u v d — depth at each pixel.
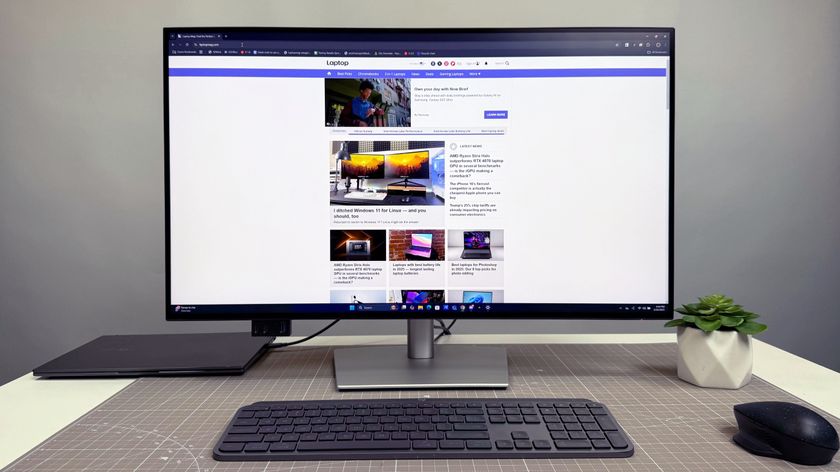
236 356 0.91
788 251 1.72
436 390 0.78
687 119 1.69
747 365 0.78
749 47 1.68
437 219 0.85
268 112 0.83
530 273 0.85
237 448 0.57
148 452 0.58
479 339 1.09
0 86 1.64
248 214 0.83
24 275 1.68
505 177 0.85
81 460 0.56
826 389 0.78
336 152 0.84
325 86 0.84
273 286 0.84
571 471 0.54
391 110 0.84
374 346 0.97
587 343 1.06
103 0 1.63
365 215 0.85
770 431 0.56
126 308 1.69
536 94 0.84
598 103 0.84
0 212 1.66
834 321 1.74
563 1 1.66
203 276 0.83
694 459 0.57
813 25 1.68
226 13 1.65
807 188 1.71
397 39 0.84
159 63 1.65
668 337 1.11
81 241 1.68
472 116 0.85
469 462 0.56
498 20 1.67
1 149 1.65
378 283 0.85
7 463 0.55
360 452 0.57
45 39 1.63
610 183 0.85
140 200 1.67
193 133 0.83
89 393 0.77
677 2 1.66
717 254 1.72
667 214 0.85
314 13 1.66
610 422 0.63
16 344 1.69
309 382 0.82
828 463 0.55
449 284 0.85
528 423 0.63
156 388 0.79
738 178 1.71
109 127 1.66
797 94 1.69
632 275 0.85
